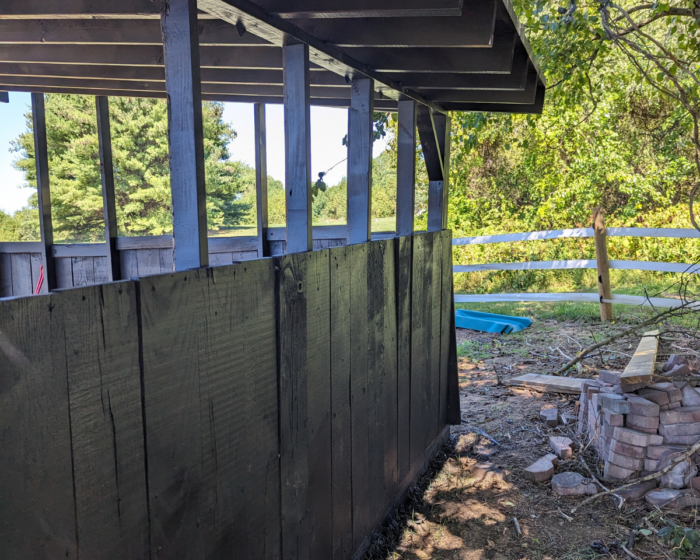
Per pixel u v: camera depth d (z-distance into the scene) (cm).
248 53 263
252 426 176
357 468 257
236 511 170
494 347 641
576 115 1038
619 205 1181
